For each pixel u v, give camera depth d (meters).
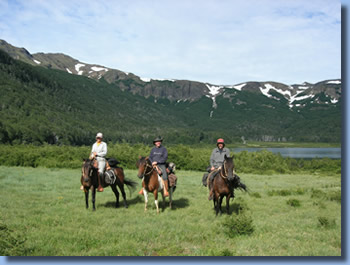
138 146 53.34
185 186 20.58
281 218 10.77
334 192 16.98
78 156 41.31
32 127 124.69
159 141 11.31
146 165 10.61
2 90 174.00
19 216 10.06
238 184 11.01
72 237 7.65
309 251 7.02
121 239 7.71
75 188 17.56
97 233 8.12
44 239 7.49
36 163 35.94
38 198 13.87
